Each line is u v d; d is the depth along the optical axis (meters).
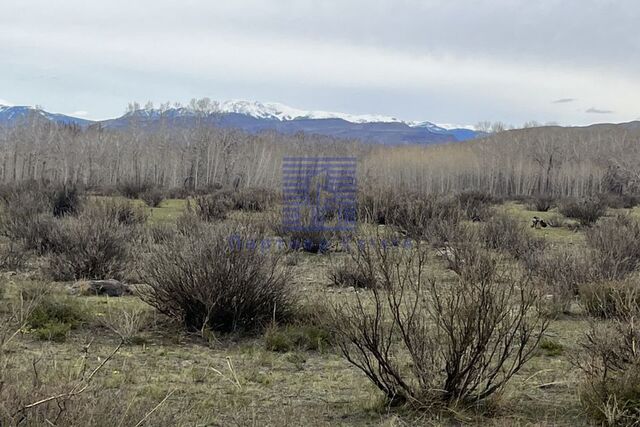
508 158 90.31
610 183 82.75
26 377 4.05
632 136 125.00
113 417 3.43
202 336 7.26
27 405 3.18
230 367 5.80
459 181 85.94
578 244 16.66
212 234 8.04
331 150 81.56
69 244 12.03
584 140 118.44
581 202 29.00
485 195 38.41
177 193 41.69
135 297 9.42
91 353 6.26
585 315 8.32
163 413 3.92
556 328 7.73
